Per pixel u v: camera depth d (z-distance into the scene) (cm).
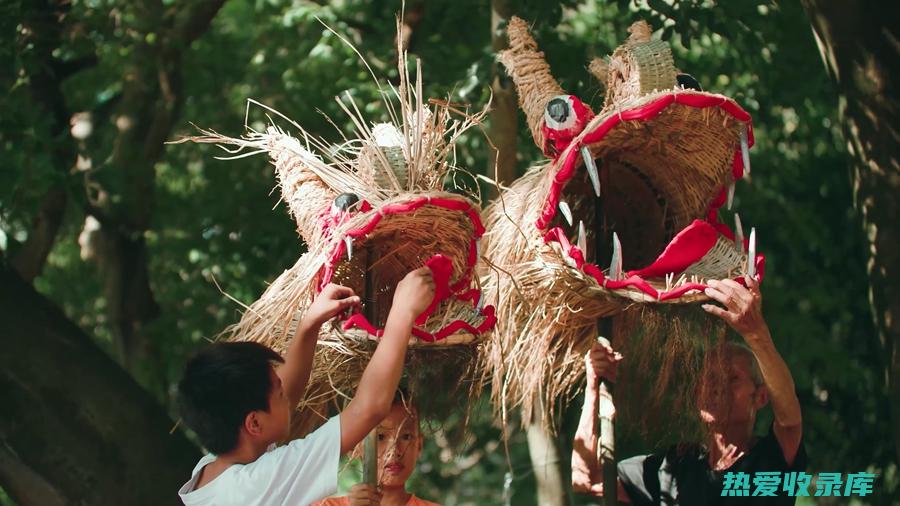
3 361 504
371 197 361
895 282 481
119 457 505
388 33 751
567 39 710
